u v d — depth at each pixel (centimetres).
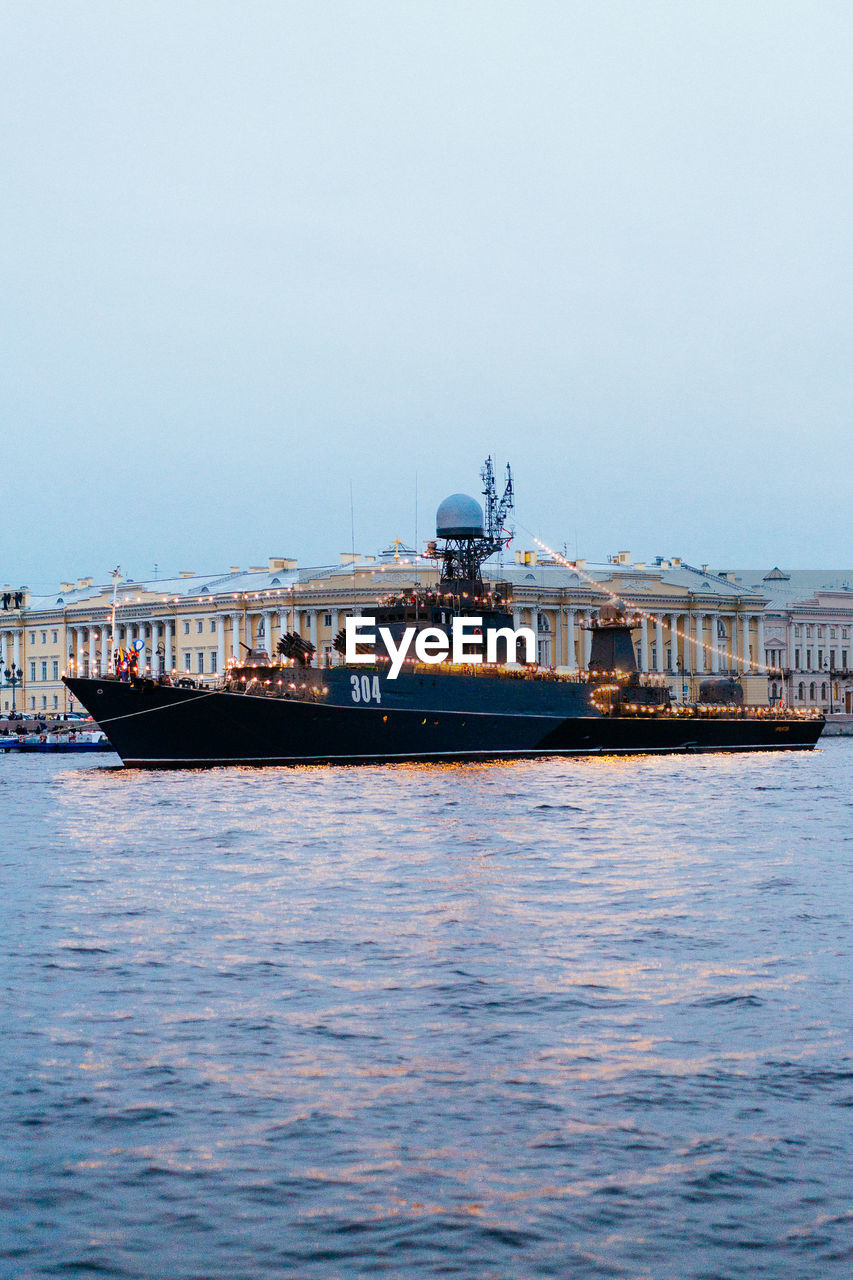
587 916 3884
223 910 4028
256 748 9400
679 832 5941
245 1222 1948
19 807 7281
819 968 3250
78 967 3297
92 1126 2273
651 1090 2420
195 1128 2266
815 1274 1805
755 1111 2322
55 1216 1967
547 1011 2897
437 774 9125
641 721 11844
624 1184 2055
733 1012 2877
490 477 11294
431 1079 2484
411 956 3388
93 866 4991
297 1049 2653
